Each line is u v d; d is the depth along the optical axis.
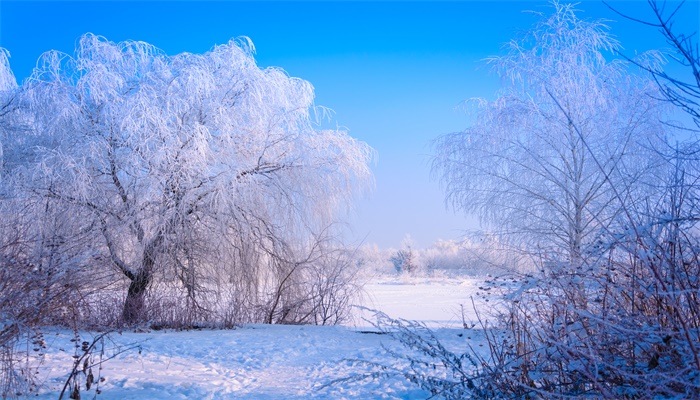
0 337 6.56
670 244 4.51
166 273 17.00
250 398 7.59
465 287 35.69
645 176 10.18
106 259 10.64
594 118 14.18
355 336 15.44
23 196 15.66
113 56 18.05
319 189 18.67
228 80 18.48
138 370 8.95
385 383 8.23
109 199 16.44
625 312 4.88
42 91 17.45
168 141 16.64
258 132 18.48
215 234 17.16
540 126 14.67
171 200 16.69
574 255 5.98
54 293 7.22
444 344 11.45
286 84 19.28
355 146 19.41
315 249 19.48
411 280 41.78
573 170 13.64
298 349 12.71
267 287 19.64
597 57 14.75
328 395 7.67
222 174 17.09
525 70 15.01
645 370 4.72
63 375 8.05
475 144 15.42
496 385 5.81
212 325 17.08
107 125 16.66
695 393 4.15
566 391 5.14
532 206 14.00
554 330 5.25
